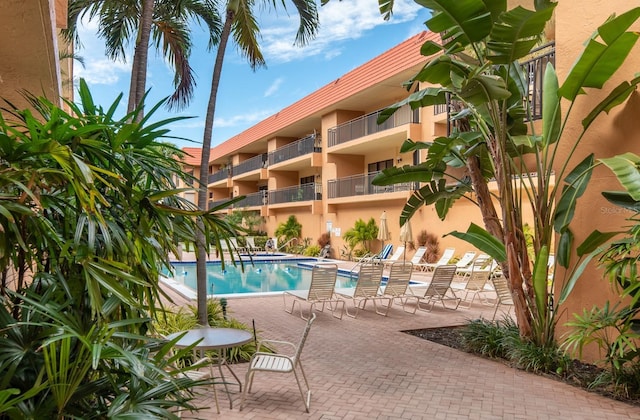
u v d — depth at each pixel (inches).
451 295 504.4
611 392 205.3
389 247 839.1
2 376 81.6
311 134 1162.6
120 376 95.8
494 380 223.3
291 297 482.6
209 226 106.6
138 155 99.3
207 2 345.4
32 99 99.4
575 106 261.6
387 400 196.4
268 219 1354.6
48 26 98.7
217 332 201.9
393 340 303.3
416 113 775.7
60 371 76.8
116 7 343.6
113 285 82.4
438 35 695.7
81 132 82.1
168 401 93.0
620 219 234.5
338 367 243.9
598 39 245.4
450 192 305.6
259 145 1433.3
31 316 89.6
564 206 242.8
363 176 925.2
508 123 267.9
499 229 279.1
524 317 253.9
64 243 85.6
